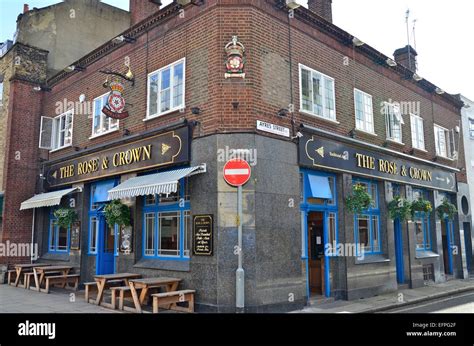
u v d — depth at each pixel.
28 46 17.25
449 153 18.73
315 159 11.44
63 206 15.60
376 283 12.94
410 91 16.62
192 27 11.07
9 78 17.27
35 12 17.73
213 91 10.19
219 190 9.70
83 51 18.86
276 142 10.44
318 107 12.07
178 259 10.89
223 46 10.29
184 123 10.61
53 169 16.25
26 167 16.69
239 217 9.45
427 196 16.97
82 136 15.08
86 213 14.44
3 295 12.62
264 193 9.95
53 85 17.09
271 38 10.86
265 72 10.52
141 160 11.93
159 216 11.69
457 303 12.11
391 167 14.54
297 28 11.73
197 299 9.78
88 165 14.24
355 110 13.49
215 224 9.67
